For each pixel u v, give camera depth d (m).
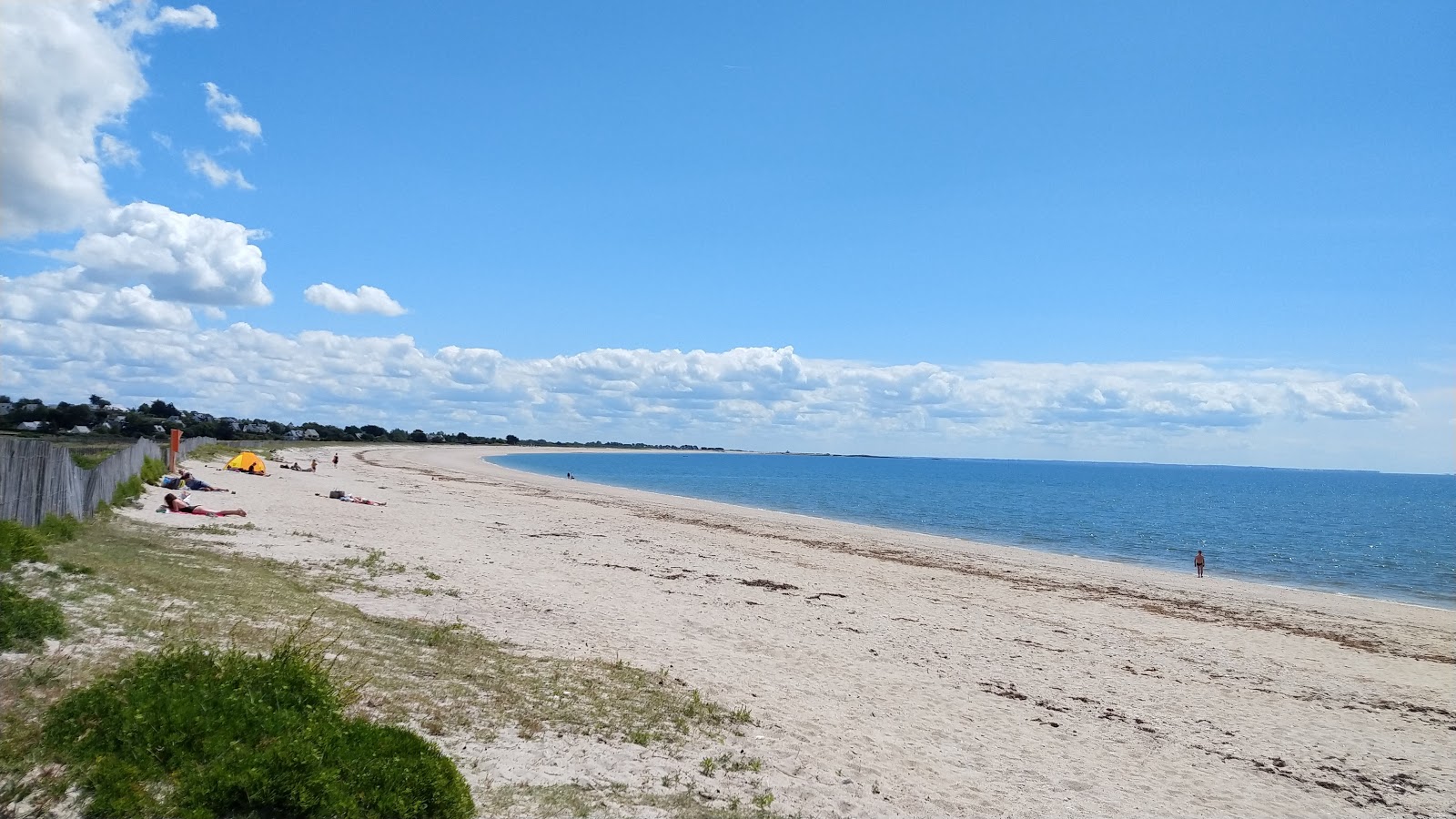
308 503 34.16
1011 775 11.17
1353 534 67.88
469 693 10.29
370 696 9.22
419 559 22.03
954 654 17.83
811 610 21.31
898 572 29.69
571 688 11.55
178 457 44.06
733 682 13.80
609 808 7.77
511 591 19.20
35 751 6.19
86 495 18.86
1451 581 41.34
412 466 94.75
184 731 6.66
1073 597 27.12
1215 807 10.88
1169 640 21.33
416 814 6.61
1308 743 14.05
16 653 7.78
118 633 9.18
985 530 57.22
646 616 18.34
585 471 133.12
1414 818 11.21
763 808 8.59
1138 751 12.90
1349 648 21.95
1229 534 62.84
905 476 173.62
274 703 7.50
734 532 40.06
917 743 11.95
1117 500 104.88
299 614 12.62
